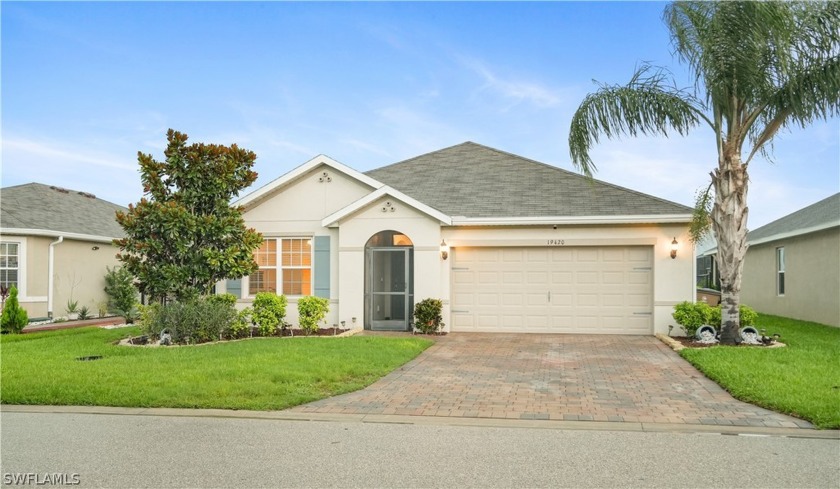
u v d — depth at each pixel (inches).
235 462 224.1
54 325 719.1
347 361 420.8
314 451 237.1
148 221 569.9
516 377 387.2
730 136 510.0
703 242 659.4
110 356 455.8
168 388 334.0
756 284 967.6
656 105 516.1
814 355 437.1
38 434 261.3
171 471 214.4
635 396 332.5
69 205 929.5
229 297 608.4
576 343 551.8
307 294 679.7
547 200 672.4
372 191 667.4
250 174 610.2
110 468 217.6
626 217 609.3
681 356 468.8
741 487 198.2
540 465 219.9
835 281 697.6
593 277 633.0
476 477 207.6
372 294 656.4
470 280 652.7
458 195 706.2
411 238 642.2
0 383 345.1
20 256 757.3
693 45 503.8
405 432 264.7
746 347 483.5
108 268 904.9
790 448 240.2
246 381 353.1
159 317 542.6
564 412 297.7
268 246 690.2
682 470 214.2
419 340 546.0
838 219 658.8
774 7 463.2
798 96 476.4
